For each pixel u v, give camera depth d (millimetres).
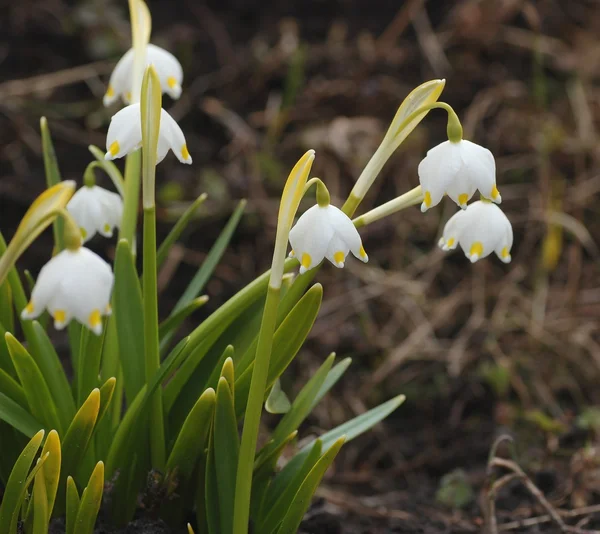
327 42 5957
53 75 5461
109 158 1964
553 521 3086
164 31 5812
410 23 6059
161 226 4973
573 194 5359
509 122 5641
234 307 2217
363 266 4945
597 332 4781
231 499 2121
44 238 4824
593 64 6035
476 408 4422
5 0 5629
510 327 4750
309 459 2201
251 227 5062
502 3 5973
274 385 2355
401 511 3383
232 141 5387
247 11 6039
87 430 2092
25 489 1997
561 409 4406
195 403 2203
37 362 2328
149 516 2393
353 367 4602
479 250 2104
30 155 5129
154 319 2166
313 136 5344
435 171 1939
